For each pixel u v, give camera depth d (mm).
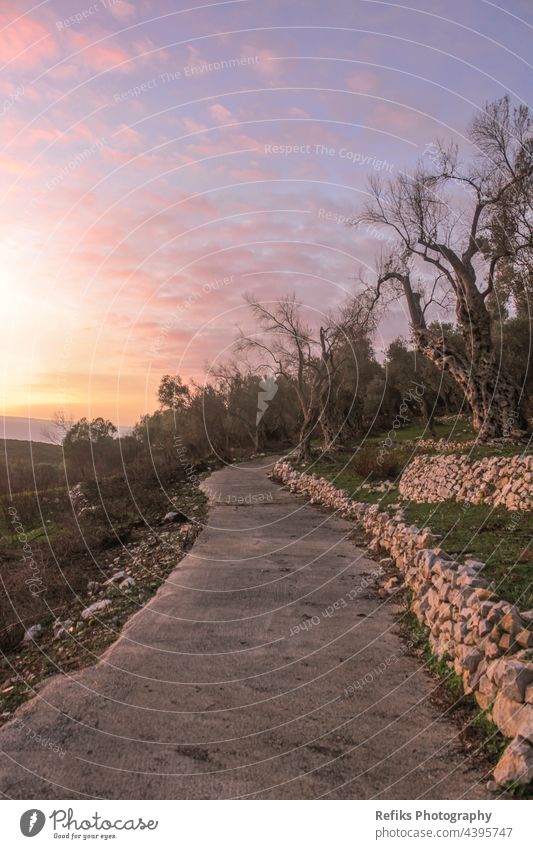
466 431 25859
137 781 3732
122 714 4605
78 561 11609
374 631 6273
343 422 34688
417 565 7309
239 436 56344
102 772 3846
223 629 6578
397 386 41062
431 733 4070
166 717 4523
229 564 9945
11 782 3797
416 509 12891
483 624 4480
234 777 3729
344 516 14906
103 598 8625
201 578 9055
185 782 3707
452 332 30141
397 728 4184
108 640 6605
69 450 32375
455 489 13039
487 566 6906
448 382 39625
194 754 4000
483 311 21562
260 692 4902
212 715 4531
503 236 21188
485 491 11867
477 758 3729
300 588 8164
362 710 4488
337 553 10414
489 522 9789
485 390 20719
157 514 17328
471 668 4480
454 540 8766
